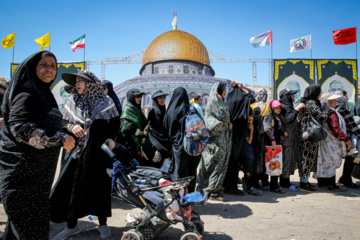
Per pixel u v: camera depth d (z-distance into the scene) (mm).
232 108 5363
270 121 5441
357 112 6801
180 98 4238
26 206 2131
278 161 5609
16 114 2066
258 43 23109
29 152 2158
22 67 2219
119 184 3049
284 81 21453
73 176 3154
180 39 40531
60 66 21703
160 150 4559
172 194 2816
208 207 4594
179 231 3494
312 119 5723
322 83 20906
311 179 7512
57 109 2479
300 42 22297
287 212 4402
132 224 3041
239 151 5391
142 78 34438
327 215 4297
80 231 3400
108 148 3078
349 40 19516
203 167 4945
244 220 3979
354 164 6406
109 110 3217
